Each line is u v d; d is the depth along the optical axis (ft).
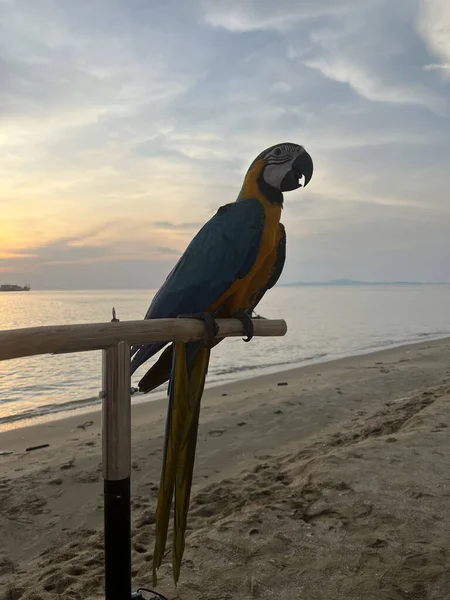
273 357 17.29
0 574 3.84
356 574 2.97
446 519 3.56
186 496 2.18
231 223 2.83
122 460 1.97
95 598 2.98
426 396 8.57
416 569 2.99
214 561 3.17
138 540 3.96
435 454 4.85
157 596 2.68
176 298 2.81
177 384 2.21
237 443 6.91
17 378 13.50
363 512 3.70
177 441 2.16
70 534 4.47
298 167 3.06
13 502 5.08
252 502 4.21
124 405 1.96
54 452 6.75
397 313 44.29
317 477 4.44
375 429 6.60
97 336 1.85
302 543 3.34
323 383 11.23
